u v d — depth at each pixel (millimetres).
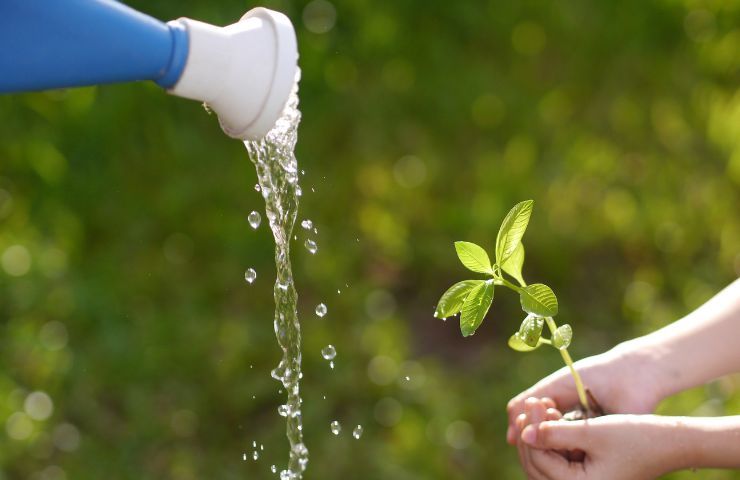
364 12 4152
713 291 4562
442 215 4582
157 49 1622
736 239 4785
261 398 3930
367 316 4285
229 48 1668
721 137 4734
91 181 3992
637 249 4836
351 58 4230
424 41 4324
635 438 1982
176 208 4094
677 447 1979
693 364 2227
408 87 4375
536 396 2230
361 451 3707
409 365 4133
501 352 4309
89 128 3869
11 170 3938
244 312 4180
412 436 3811
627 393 2186
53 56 1567
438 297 4617
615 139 4695
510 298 4531
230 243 4164
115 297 4016
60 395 3857
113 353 3930
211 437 3838
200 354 3986
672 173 4758
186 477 3666
